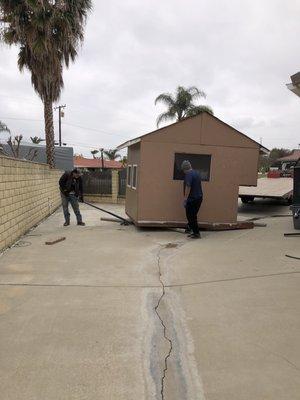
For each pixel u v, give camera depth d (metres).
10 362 3.08
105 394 2.69
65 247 7.29
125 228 9.73
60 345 3.37
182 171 9.23
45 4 14.36
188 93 30.92
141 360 3.14
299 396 2.64
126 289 4.87
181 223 9.25
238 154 9.33
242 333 3.58
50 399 2.62
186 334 3.60
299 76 7.67
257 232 8.74
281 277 5.13
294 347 3.28
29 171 9.31
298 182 8.82
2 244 6.82
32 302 4.38
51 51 15.59
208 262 6.12
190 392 2.72
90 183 19.80
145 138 9.06
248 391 2.71
